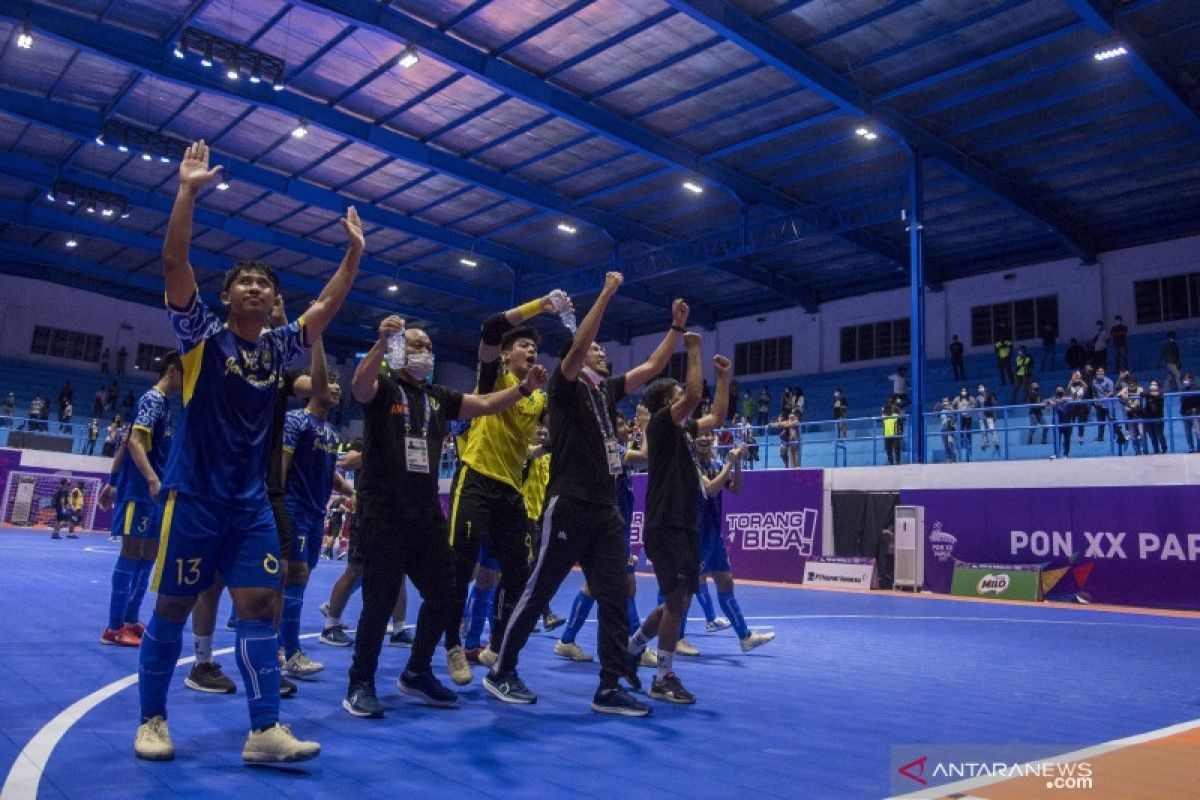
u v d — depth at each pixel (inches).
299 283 1290.6
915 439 747.4
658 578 191.0
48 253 1273.4
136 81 782.5
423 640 173.3
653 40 661.9
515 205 994.7
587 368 188.1
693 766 132.6
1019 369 915.4
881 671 247.0
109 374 1417.3
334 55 716.0
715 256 989.2
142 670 129.8
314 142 876.6
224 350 131.7
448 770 126.3
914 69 676.1
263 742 125.1
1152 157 808.3
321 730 149.6
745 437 922.1
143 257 1285.7
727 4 605.3
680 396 202.2
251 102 747.4
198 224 1069.1
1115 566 591.5
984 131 772.0
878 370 1149.7
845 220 896.3
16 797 106.4
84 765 122.3
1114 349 957.8
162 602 128.7
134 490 239.0
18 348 1353.3
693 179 856.9
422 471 169.3
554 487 177.2
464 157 882.1
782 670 243.6
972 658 283.9
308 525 213.3
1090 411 778.8
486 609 240.2
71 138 918.4
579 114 743.1
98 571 515.8
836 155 831.7
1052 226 924.6
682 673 232.4
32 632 255.6
